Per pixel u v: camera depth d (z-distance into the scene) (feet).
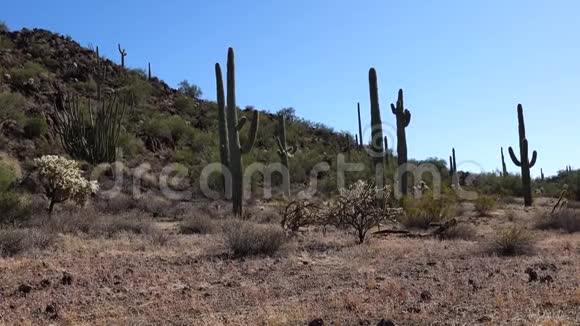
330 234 50.70
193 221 56.44
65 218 52.85
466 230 50.49
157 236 46.34
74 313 22.02
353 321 19.67
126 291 26.58
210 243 44.70
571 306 20.90
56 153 97.76
